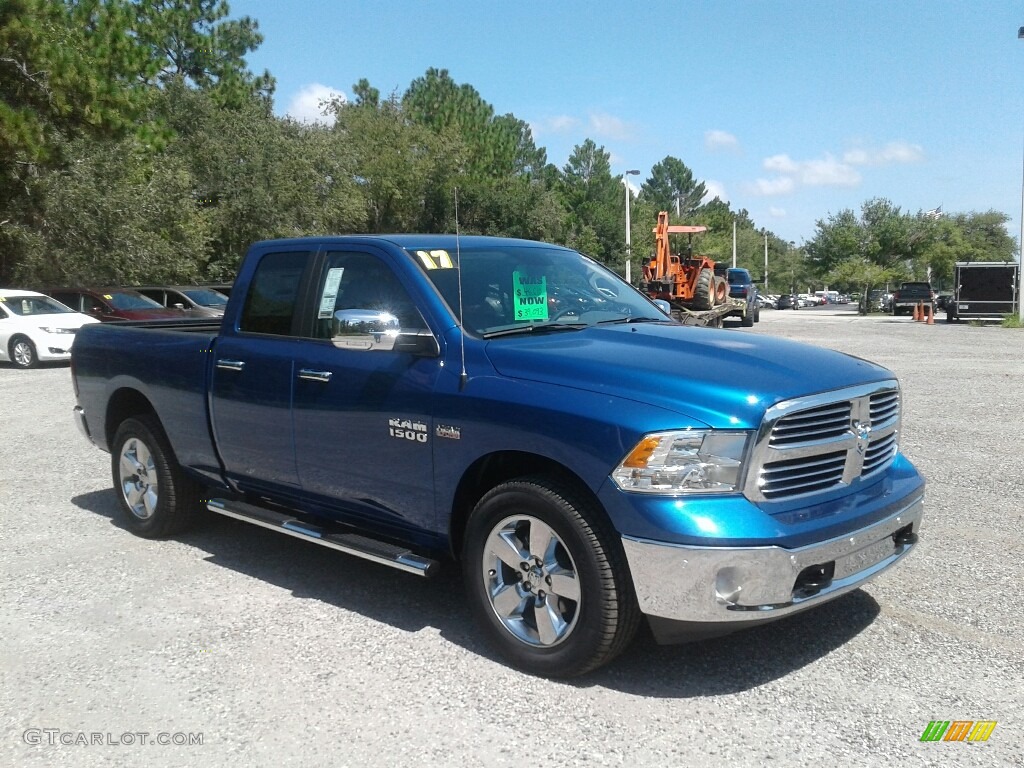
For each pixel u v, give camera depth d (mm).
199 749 3570
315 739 3621
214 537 6359
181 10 47000
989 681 4031
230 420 5496
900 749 3488
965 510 6648
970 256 69062
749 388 3809
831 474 4023
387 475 4648
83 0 23141
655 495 3668
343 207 39438
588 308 5145
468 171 54531
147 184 29344
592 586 3840
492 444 4145
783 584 3684
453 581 5434
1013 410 11031
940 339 23797
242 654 4414
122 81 23859
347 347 4480
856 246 64750
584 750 3502
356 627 4727
